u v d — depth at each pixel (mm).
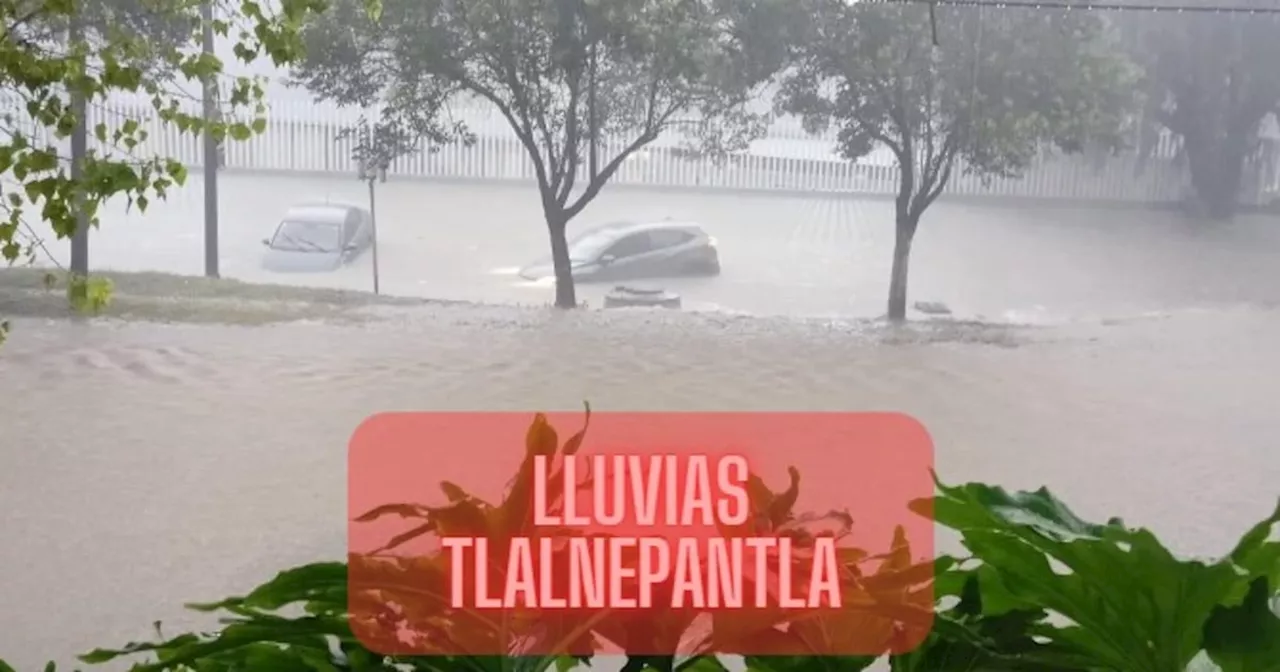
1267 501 35312
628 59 39656
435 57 38750
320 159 40375
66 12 29031
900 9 40312
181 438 35344
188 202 40406
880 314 41031
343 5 38344
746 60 40156
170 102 33156
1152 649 18031
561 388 36438
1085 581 18172
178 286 39531
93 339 37469
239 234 40344
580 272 40750
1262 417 37500
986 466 35188
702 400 35656
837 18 40438
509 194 40906
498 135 40656
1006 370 38281
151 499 34094
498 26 38719
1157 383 38594
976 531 19438
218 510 34062
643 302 40531
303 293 39844
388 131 39969
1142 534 16750
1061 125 40719
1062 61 40656
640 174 41594
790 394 36844
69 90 30375
